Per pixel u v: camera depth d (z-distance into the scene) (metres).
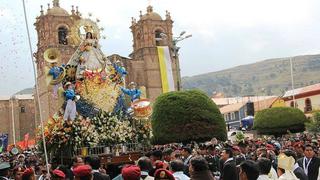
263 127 48.94
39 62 72.06
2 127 92.62
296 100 71.06
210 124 27.22
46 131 19.05
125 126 21.14
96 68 21.56
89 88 20.92
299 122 47.97
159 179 6.89
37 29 78.12
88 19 22.23
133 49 92.19
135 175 7.10
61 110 20.12
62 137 18.88
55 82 20.67
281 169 9.03
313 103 67.38
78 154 19.03
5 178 11.22
